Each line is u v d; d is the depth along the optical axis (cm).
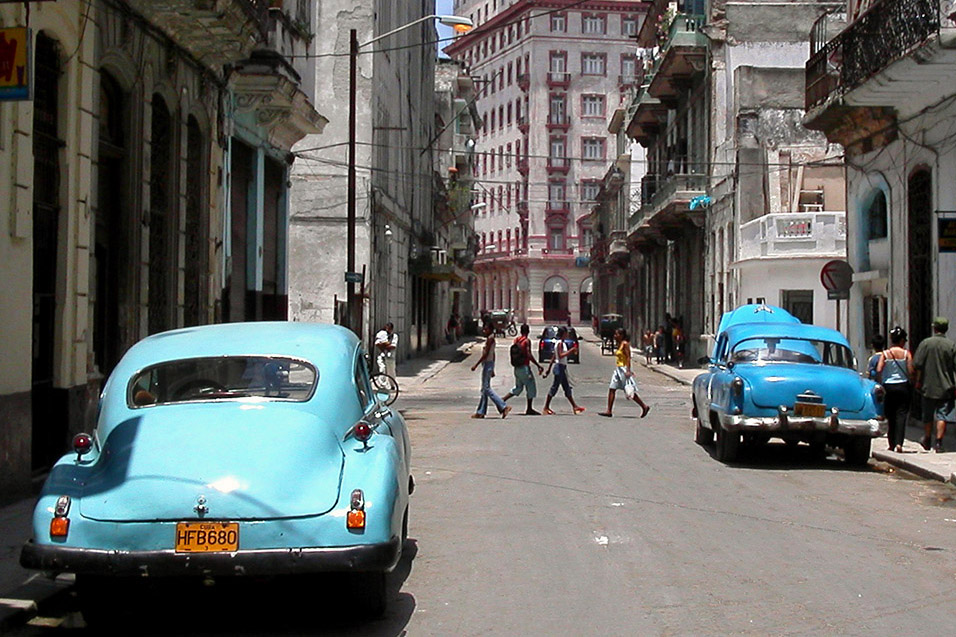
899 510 1078
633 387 2111
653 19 4922
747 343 1480
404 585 756
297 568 598
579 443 1639
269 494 612
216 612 696
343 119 3297
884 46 1625
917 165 1811
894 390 1474
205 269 1741
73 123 1167
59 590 708
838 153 3216
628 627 646
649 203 4600
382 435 702
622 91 9775
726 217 3472
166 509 604
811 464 1420
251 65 1853
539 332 8538
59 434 1151
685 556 845
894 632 636
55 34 1121
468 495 1151
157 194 1536
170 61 1521
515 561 829
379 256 3528
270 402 693
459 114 5941
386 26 3653
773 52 3672
